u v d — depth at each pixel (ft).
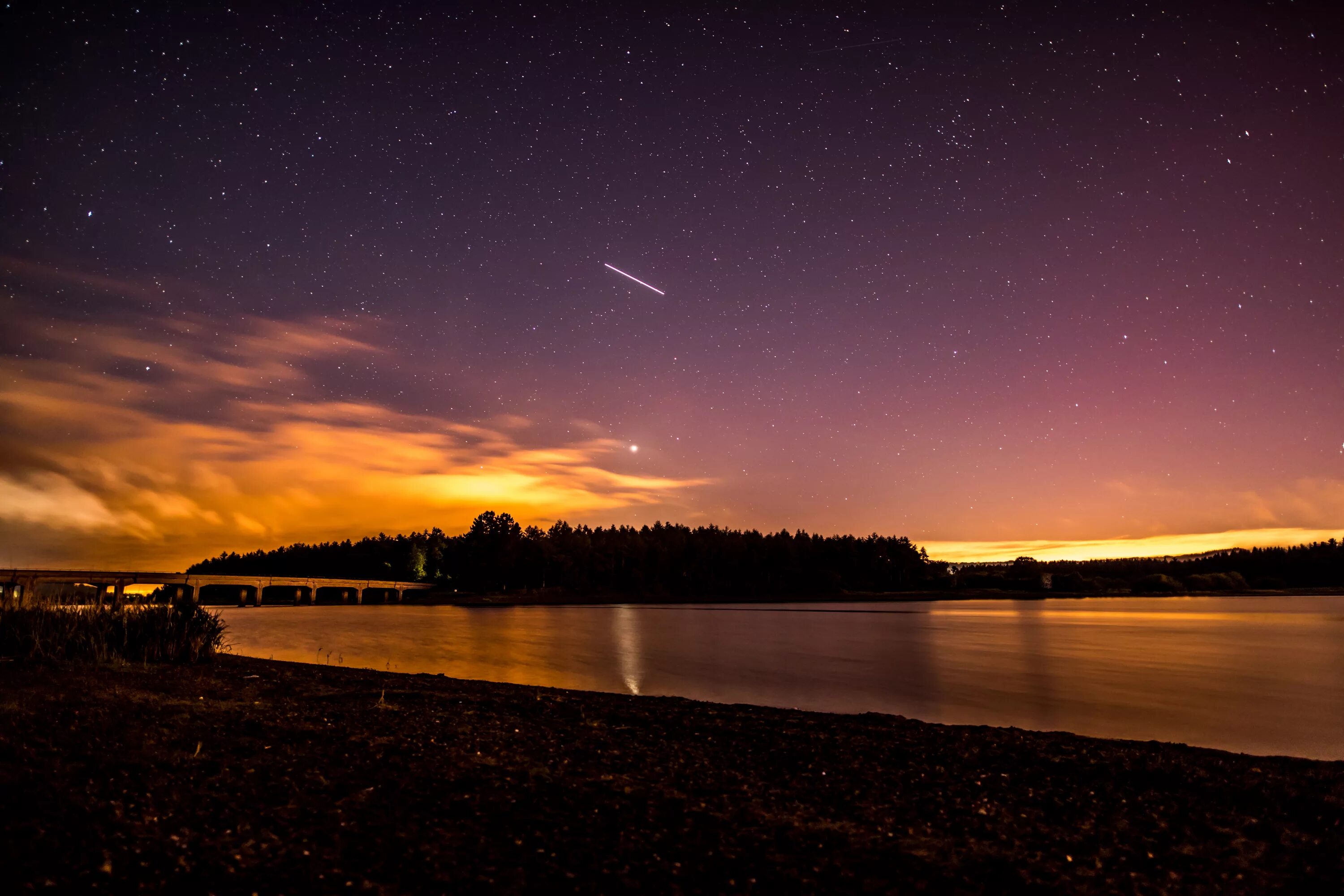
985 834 26.32
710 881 21.74
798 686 95.14
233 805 25.70
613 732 42.63
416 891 20.26
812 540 636.48
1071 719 71.41
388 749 34.65
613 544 583.17
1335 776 35.60
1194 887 22.40
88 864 20.35
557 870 21.95
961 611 378.53
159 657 63.05
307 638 172.96
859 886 21.76
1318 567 614.75
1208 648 152.76
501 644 163.02
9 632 58.65
